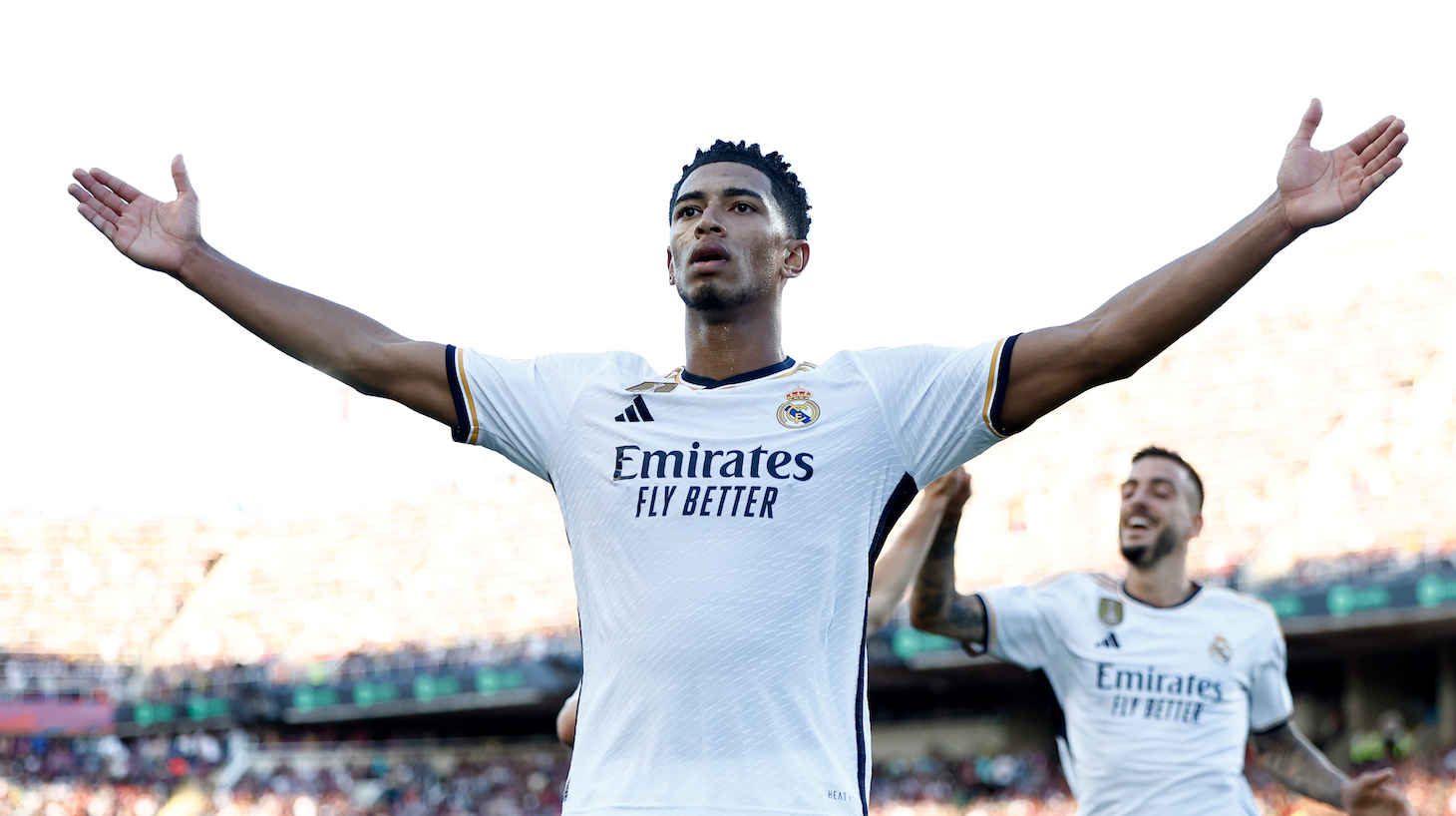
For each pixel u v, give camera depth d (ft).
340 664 90.38
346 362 9.56
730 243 9.59
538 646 87.25
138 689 100.89
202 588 115.65
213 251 9.73
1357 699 89.40
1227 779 17.66
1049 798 82.94
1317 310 106.73
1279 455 92.27
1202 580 78.79
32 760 95.40
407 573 110.63
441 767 107.34
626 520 8.82
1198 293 8.33
